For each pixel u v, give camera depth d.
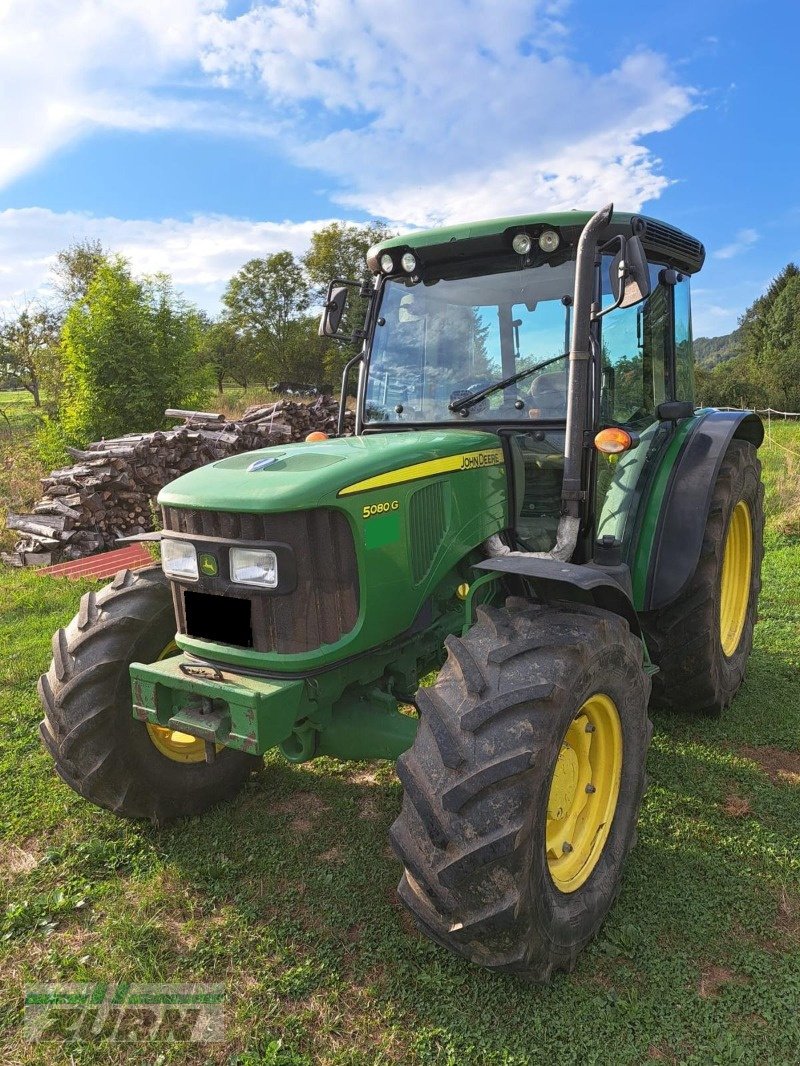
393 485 2.64
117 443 10.25
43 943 2.60
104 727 2.96
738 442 4.33
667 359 4.02
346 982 2.33
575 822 2.52
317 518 2.46
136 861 3.00
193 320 15.65
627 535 3.42
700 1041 2.08
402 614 2.70
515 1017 2.17
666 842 2.96
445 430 3.33
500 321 3.32
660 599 3.44
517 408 3.26
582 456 3.01
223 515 2.54
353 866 2.88
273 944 2.50
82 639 3.02
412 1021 2.18
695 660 3.68
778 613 5.52
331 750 2.79
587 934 2.36
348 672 2.69
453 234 3.29
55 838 3.19
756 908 2.58
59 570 7.75
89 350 14.16
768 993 2.22
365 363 3.64
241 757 3.42
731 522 4.08
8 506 10.26
